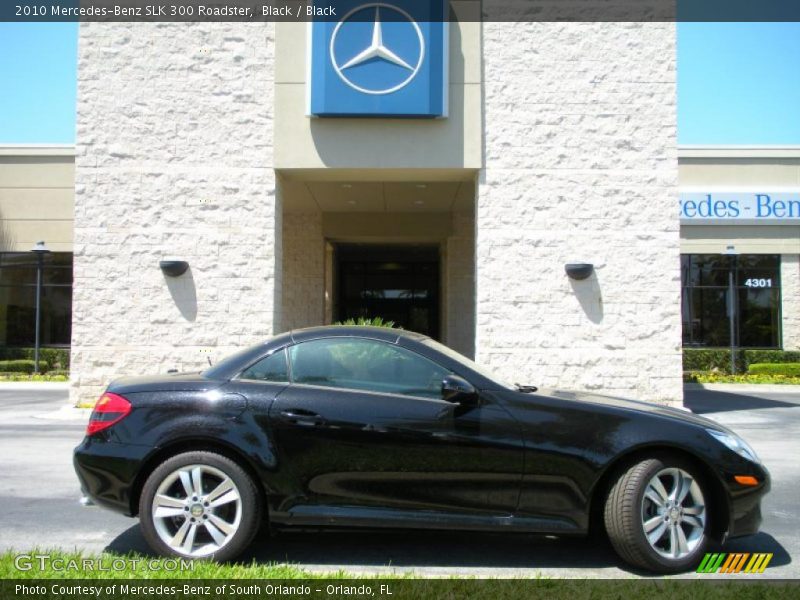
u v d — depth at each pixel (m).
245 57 13.41
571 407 5.09
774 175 26.06
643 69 13.41
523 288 13.26
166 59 13.38
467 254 19.78
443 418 4.99
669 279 13.22
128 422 5.02
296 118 13.31
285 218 20.02
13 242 25.56
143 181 13.29
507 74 13.41
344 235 19.97
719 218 25.86
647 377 13.14
